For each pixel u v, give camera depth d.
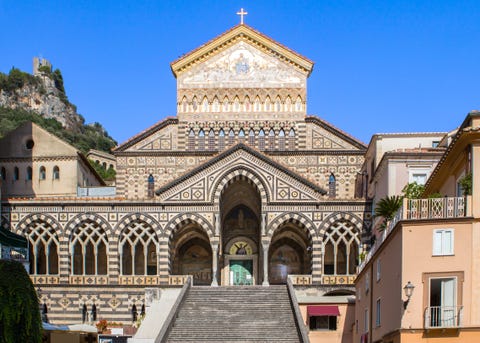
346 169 77.94
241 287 63.91
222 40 79.81
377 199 66.06
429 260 37.88
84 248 72.12
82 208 72.31
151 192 78.00
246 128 79.25
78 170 79.25
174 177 78.06
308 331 58.56
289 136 79.00
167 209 72.12
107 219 72.06
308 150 78.00
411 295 37.75
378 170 63.16
